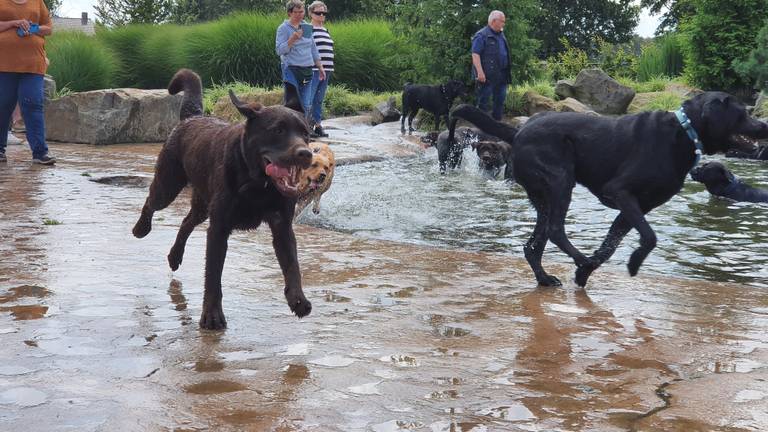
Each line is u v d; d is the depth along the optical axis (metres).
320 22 15.04
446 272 5.27
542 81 22.81
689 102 4.75
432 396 2.98
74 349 3.43
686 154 4.73
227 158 3.80
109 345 3.51
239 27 25.16
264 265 5.25
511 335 3.84
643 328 4.00
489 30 14.51
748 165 11.83
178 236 4.79
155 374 3.15
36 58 9.62
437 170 11.47
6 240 5.65
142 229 5.18
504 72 14.70
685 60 23.17
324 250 5.88
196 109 5.02
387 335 3.78
